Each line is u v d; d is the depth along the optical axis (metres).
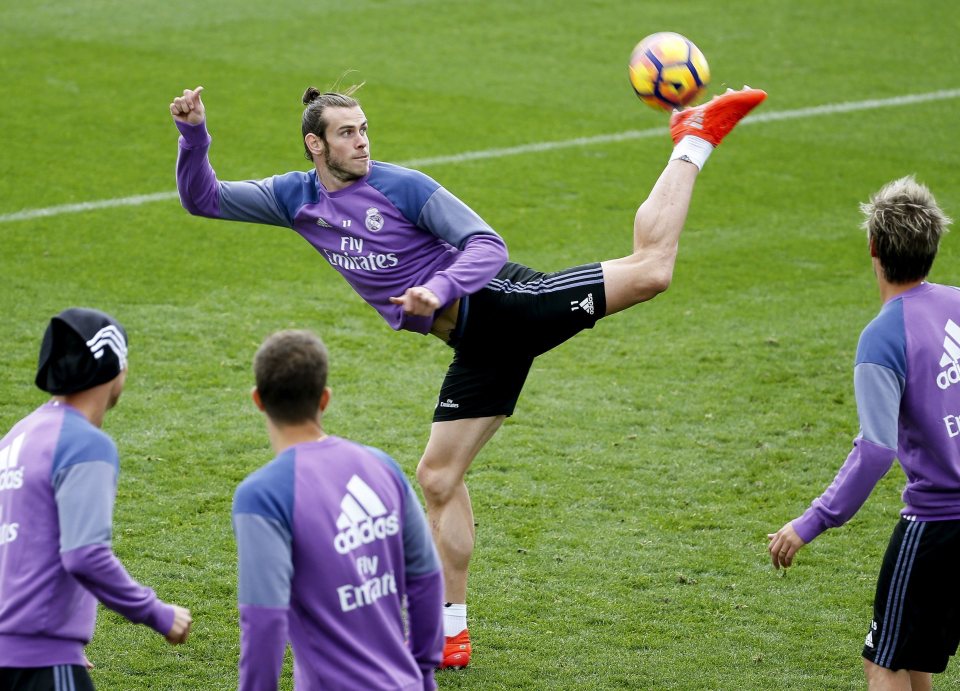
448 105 55.59
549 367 31.89
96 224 41.03
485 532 23.48
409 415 28.81
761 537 23.44
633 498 24.98
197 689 18.14
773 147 51.38
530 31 67.44
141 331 33.06
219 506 24.19
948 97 58.06
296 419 12.82
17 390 28.98
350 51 63.06
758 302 36.22
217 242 40.22
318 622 12.51
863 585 21.77
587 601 21.09
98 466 13.17
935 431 15.44
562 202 44.62
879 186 46.88
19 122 50.81
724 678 18.66
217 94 55.50
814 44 66.06
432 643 13.47
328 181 18.73
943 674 19.12
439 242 18.86
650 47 21.22
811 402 29.73
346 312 35.22
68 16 67.31
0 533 13.42
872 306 35.81
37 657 13.22
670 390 30.44
